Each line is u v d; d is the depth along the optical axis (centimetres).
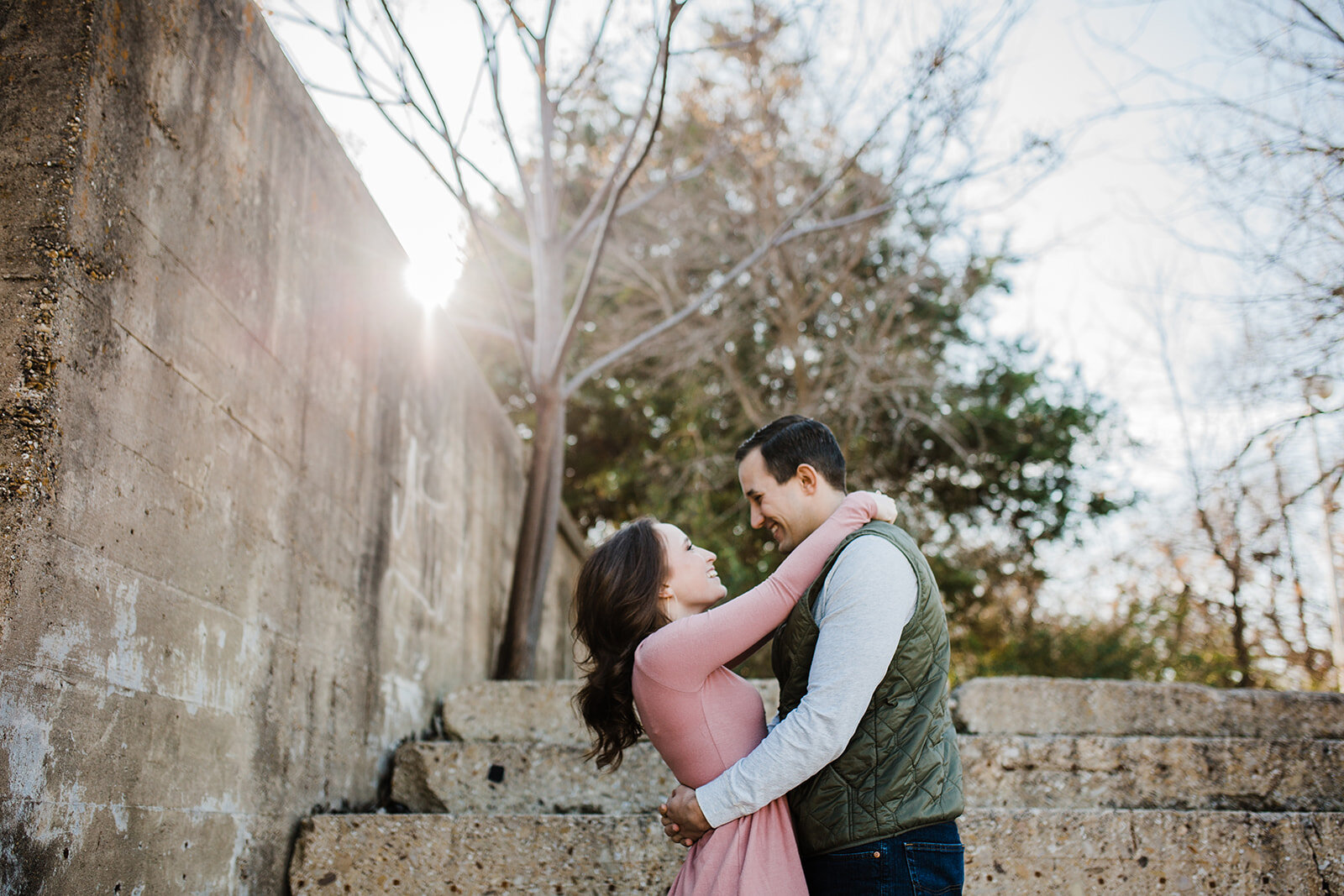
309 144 262
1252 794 263
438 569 375
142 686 169
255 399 222
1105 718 300
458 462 414
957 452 852
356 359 294
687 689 152
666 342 825
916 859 141
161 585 177
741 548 827
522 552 432
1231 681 659
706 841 148
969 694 303
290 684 234
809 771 140
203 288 199
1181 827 226
